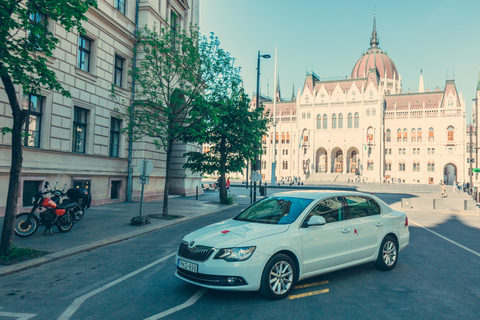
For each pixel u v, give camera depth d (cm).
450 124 7744
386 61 11231
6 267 644
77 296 512
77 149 1644
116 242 918
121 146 1953
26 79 706
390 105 8694
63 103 1509
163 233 1069
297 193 636
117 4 1902
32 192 1372
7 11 677
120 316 437
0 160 1209
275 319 426
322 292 527
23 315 443
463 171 7575
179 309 458
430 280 598
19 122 724
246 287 467
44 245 835
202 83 1469
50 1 681
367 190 4547
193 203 2042
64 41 1509
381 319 432
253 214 606
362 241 609
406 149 8081
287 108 9569
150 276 613
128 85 1986
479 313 454
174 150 2631
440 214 1845
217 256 471
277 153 9188
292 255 518
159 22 2173
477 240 1026
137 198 2000
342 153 8700
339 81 8831
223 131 1855
